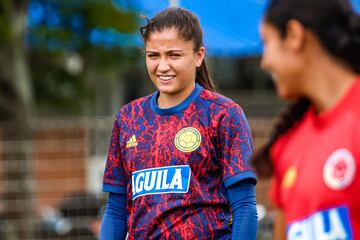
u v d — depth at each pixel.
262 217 11.87
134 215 5.99
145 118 6.09
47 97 19.11
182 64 5.99
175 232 5.81
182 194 5.82
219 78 7.70
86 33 17.77
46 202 13.12
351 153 3.69
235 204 5.88
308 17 3.71
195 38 6.06
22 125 12.96
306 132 3.92
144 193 5.93
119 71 19.69
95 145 13.07
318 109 3.87
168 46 5.99
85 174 13.12
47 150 13.06
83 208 12.51
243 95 22.09
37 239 12.70
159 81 6.05
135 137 6.07
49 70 18.80
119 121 6.24
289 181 3.90
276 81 3.88
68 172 13.11
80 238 12.45
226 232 5.89
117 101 22.34
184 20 6.05
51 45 17.86
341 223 3.70
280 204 4.00
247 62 22.00
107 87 22.06
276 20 3.77
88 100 19.84
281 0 3.78
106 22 17.53
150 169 5.95
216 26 15.67
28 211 12.92
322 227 3.74
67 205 12.52
